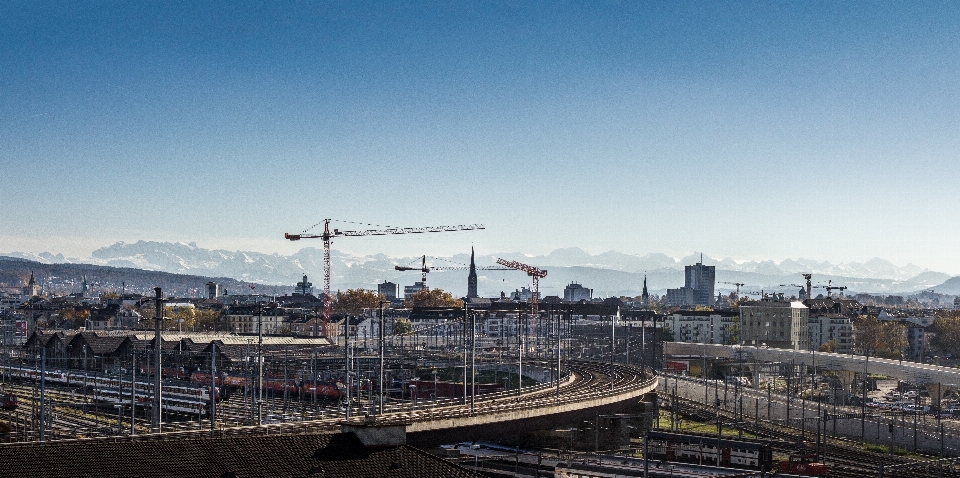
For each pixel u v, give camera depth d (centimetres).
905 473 14375
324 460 7281
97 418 16925
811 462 14538
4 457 6334
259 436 7656
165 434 9938
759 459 14538
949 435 17262
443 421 13025
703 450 15175
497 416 14112
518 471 13388
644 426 19312
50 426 14838
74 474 6247
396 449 7838
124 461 6612
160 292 11312
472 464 13650
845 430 19462
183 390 19725
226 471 6731
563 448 16838
